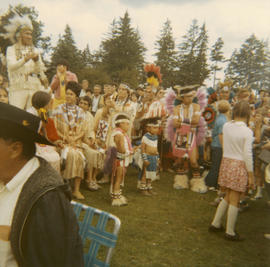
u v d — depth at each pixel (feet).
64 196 3.54
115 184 14.33
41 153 11.33
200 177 18.52
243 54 170.91
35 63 14.44
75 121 14.48
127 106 18.69
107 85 21.09
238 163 10.75
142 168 16.47
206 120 20.16
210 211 14.40
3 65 13.94
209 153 21.70
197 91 18.74
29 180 3.58
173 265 9.13
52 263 3.18
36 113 10.71
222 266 9.21
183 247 10.41
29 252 3.16
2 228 3.50
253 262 9.49
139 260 9.28
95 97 27.71
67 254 3.25
